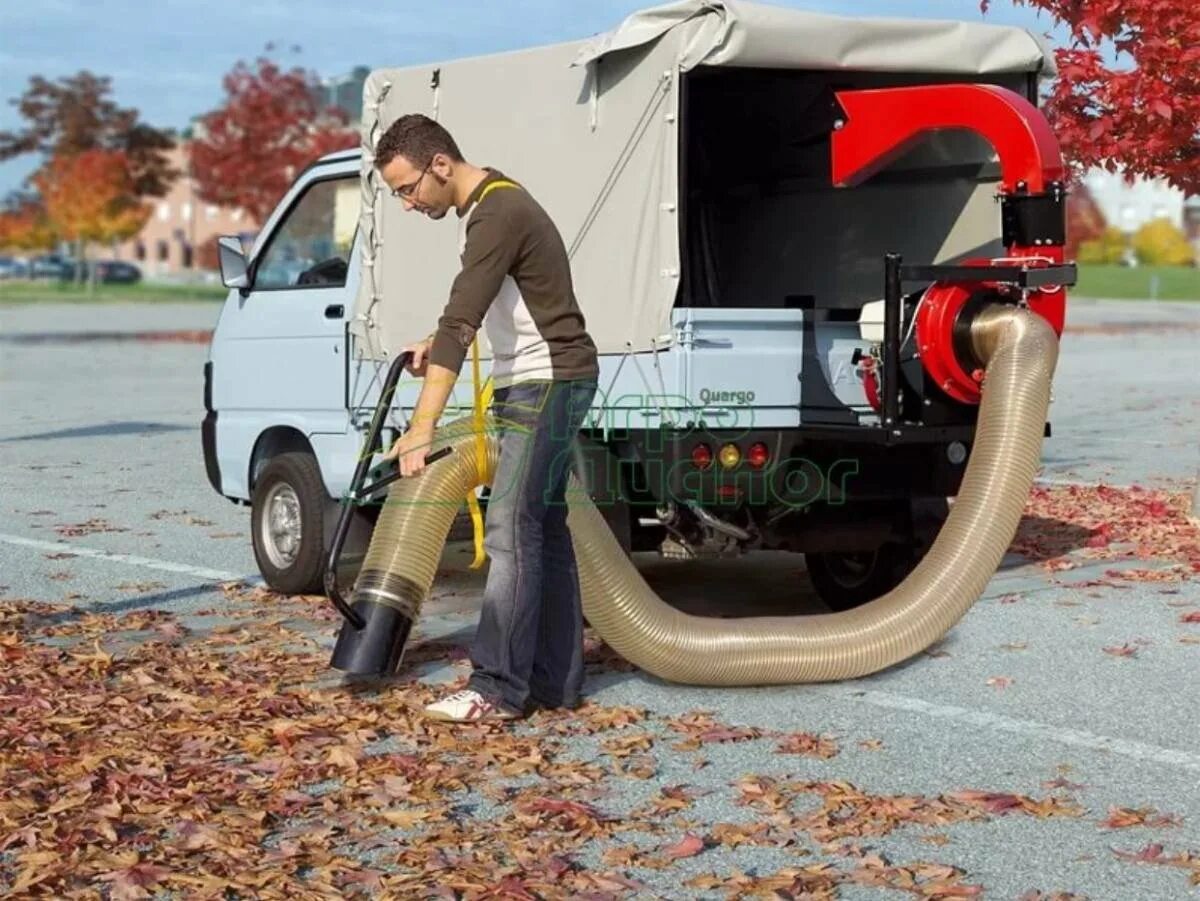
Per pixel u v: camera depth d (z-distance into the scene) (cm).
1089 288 6769
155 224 10138
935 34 771
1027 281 709
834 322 748
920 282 777
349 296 859
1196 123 1095
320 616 820
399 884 455
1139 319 4706
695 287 927
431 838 492
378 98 850
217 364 948
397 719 618
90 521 1149
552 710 636
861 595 839
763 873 472
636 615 654
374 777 547
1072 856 487
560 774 557
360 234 854
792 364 737
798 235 902
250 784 539
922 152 832
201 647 745
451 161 593
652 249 718
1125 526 1098
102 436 1705
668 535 767
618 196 734
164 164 6662
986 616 815
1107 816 523
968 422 744
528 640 618
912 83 825
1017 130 721
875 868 472
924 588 694
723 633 666
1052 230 722
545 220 593
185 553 1018
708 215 935
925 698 664
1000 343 703
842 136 786
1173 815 524
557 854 482
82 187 6431
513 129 786
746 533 754
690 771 566
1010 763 578
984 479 698
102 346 3300
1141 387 2400
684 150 711
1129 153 1111
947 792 546
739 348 724
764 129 893
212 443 952
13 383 2370
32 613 818
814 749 589
